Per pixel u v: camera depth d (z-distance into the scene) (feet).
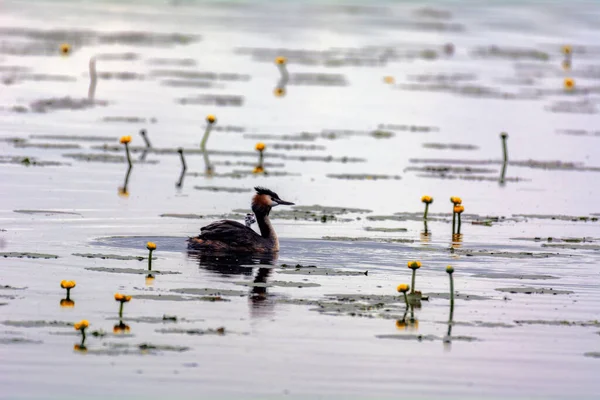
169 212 95.40
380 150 139.03
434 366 58.70
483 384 56.44
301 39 268.21
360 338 62.49
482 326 65.36
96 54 224.12
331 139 146.10
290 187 111.86
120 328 62.54
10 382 54.60
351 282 74.13
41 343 59.77
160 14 305.94
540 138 152.56
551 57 252.62
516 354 60.80
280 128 152.87
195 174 116.47
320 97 185.16
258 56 235.20
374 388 55.42
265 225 82.94
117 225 88.99
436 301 70.23
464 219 97.71
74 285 67.00
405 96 190.29
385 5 348.18
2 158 119.14
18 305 66.08
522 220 98.02
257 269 76.48
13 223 88.28
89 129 142.61
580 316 67.77
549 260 82.12
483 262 81.10
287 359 58.85
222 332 62.59
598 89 208.44
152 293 69.21
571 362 59.82
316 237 87.56
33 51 221.46
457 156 136.56
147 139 132.36
